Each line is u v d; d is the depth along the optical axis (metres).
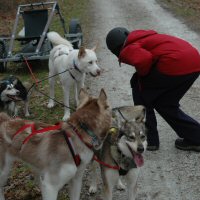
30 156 1.81
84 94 1.84
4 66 4.62
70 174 1.77
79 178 1.90
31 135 1.82
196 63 2.37
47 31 4.80
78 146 1.75
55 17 7.73
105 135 1.80
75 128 1.76
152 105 2.48
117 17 7.38
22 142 1.83
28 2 8.68
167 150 2.59
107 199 1.92
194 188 2.19
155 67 2.35
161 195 2.15
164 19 6.87
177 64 2.31
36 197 2.20
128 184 1.95
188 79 2.36
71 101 3.60
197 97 3.47
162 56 2.31
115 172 1.88
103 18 7.39
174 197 2.12
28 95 3.35
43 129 1.83
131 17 7.30
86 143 1.75
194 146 2.54
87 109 1.76
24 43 5.04
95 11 8.16
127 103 3.46
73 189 1.93
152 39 2.35
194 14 7.05
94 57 3.17
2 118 1.95
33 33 5.05
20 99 3.20
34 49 4.68
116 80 4.09
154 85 2.40
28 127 1.87
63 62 3.23
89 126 1.74
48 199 1.77
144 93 2.44
